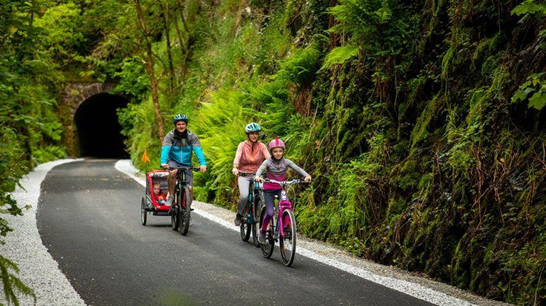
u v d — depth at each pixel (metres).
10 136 8.97
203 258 7.98
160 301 5.63
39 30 7.59
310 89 13.79
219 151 15.72
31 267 6.91
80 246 8.71
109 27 32.59
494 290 6.10
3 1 7.16
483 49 8.14
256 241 9.10
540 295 5.57
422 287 6.40
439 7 9.34
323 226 10.20
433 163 8.02
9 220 10.91
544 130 6.65
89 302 5.56
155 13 31.84
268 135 14.55
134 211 13.50
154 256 8.05
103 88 45.09
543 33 6.60
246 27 22.94
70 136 45.84
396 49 10.12
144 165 27.61
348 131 10.90
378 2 9.83
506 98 7.22
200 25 30.30
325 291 6.12
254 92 15.55
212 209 14.41
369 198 9.09
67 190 18.19
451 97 8.46
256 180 8.12
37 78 16.95
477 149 7.26
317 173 11.17
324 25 14.34
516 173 6.65
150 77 27.95
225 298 5.79
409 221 7.96
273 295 5.94
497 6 8.09
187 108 25.94
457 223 7.13
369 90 10.83
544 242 5.88
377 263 8.08
